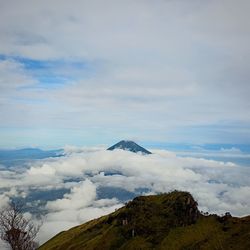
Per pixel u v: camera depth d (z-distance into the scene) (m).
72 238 151.88
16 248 80.81
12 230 81.81
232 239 119.44
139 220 139.88
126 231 136.88
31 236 85.19
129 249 125.50
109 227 147.00
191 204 141.50
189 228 131.75
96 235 145.12
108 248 130.38
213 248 116.31
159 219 138.62
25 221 85.12
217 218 137.50
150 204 149.25
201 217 139.00
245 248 110.75
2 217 82.75
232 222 131.88
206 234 125.94
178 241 124.00
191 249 118.56
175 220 137.12
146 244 125.88
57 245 152.62
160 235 129.50
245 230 122.62
